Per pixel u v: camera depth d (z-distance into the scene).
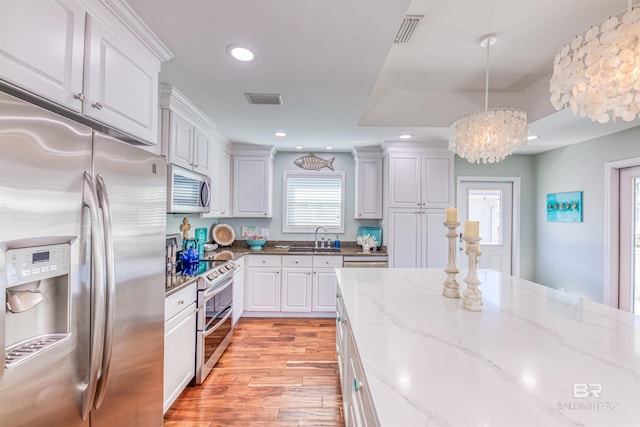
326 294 3.89
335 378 2.45
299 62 1.88
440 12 1.84
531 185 4.45
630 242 3.13
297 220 4.60
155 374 1.54
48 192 0.92
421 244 3.86
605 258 3.29
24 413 0.86
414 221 3.87
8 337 0.88
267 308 3.87
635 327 1.29
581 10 1.82
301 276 3.89
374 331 1.23
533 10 1.82
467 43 2.20
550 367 0.94
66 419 0.99
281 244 4.59
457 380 0.87
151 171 1.49
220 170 3.65
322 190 4.62
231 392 2.24
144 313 1.44
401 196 3.87
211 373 2.51
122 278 1.27
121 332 1.27
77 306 1.02
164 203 1.61
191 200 2.68
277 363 2.69
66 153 0.98
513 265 4.47
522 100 3.07
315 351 2.94
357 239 4.32
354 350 1.26
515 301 1.67
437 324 1.31
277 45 1.70
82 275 1.04
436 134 3.46
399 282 2.14
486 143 2.04
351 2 1.36
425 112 3.15
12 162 0.82
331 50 1.75
